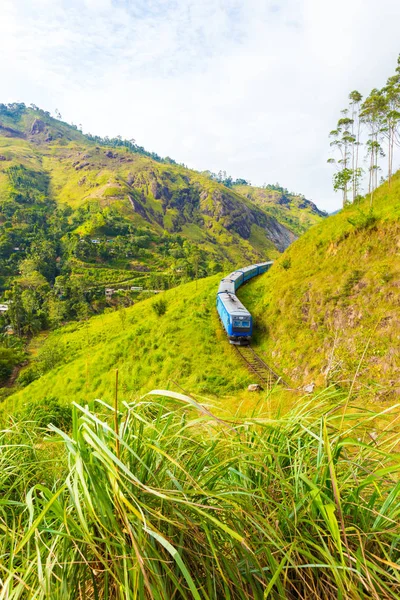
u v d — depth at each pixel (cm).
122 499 127
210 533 153
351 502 175
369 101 3391
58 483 221
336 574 138
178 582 133
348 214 3412
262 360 2341
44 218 16850
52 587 137
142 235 16538
